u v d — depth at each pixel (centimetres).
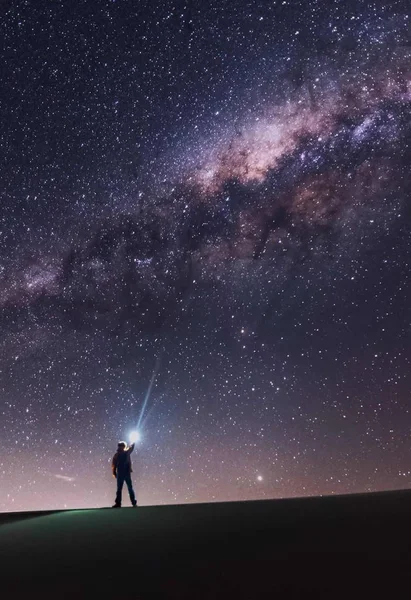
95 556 442
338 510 550
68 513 718
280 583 335
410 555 364
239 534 473
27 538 541
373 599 295
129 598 333
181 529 523
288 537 445
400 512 508
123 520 612
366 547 393
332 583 325
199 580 355
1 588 372
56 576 393
